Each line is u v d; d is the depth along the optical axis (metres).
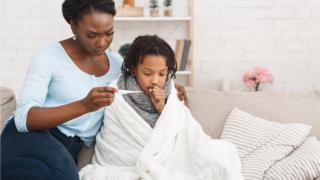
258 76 4.00
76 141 1.96
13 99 2.24
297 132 2.12
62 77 1.88
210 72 4.34
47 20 4.26
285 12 4.31
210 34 4.32
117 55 2.15
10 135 1.70
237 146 2.10
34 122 1.67
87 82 1.94
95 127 2.00
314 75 4.35
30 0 4.23
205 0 4.28
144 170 1.75
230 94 2.31
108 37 1.87
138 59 1.90
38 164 1.58
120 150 1.89
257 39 4.33
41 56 1.87
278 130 2.13
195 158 1.81
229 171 1.73
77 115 1.67
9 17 4.24
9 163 1.58
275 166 2.01
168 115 1.86
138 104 1.91
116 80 1.99
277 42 4.34
